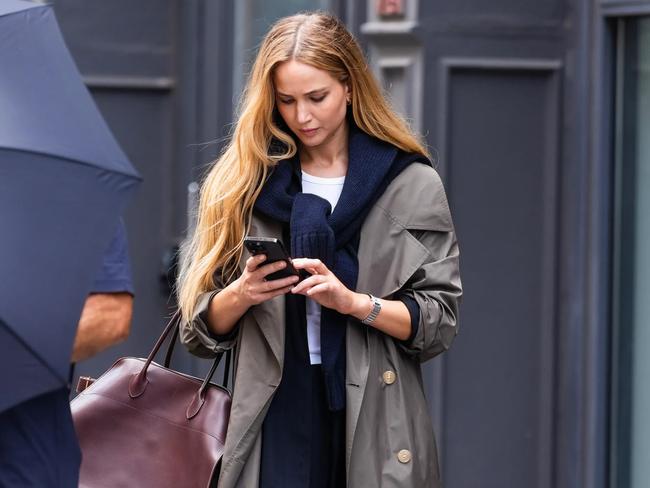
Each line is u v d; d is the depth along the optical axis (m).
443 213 8.02
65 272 6.50
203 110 15.80
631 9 12.50
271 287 7.55
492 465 13.76
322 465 7.94
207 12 15.73
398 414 7.88
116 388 8.20
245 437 7.82
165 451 8.01
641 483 13.00
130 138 15.80
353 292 7.70
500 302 13.62
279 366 7.81
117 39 15.66
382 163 7.93
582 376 13.26
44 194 6.52
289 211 7.86
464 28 13.19
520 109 13.48
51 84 6.87
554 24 13.35
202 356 8.37
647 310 12.88
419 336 7.84
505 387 13.72
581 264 13.23
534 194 13.56
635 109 12.84
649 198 12.79
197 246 8.13
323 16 7.89
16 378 6.38
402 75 13.27
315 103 7.76
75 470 7.16
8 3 7.15
